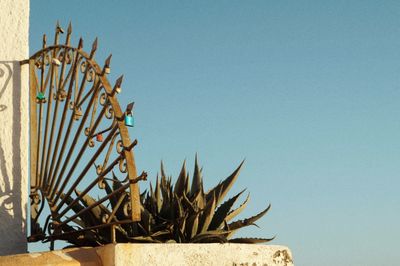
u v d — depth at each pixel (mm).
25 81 3771
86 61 3422
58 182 3502
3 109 3676
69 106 3525
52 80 3639
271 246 3504
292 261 3566
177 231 3617
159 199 3799
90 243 3588
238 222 3793
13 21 3793
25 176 3674
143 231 3611
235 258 3340
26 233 3615
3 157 3623
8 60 3740
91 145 3361
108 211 3604
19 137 3693
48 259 3012
